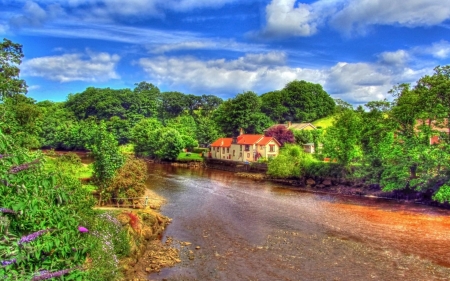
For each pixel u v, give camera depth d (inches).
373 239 1017.5
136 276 701.9
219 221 1199.6
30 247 246.5
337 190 1929.1
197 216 1268.5
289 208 1444.4
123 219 837.8
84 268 305.7
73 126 4286.4
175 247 913.5
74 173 1207.6
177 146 3346.5
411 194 1662.2
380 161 1819.6
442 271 780.0
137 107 5393.7
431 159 1571.1
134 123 4778.5
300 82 5408.5
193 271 754.8
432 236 1053.8
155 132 3597.4
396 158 1728.6
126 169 1304.1
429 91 1627.7
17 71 1473.9
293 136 3198.8
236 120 4072.3
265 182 2263.8
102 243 558.9
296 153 2353.6
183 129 4261.8
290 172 2222.0
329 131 2148.1
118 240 705.6
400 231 1107.3
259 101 4360.2
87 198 701.3
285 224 1175.6
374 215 1337.4
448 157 1551.4
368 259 850.1
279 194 1804.9
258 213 1336.1
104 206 1198.3
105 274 495.2
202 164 3292.3
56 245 265.7
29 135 1285.7
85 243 334.3
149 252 853.8
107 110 5064.0
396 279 735.1
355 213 1368.1
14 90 1450.5
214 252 883.4
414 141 1692.9
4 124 382.9
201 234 1041.5
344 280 726.5
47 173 330.3
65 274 278.7
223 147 3408.0
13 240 248.7
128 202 1268.5
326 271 772.6
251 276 738.2
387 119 1844.2
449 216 1330.0
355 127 1947.6
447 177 1504.7
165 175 2512.3
